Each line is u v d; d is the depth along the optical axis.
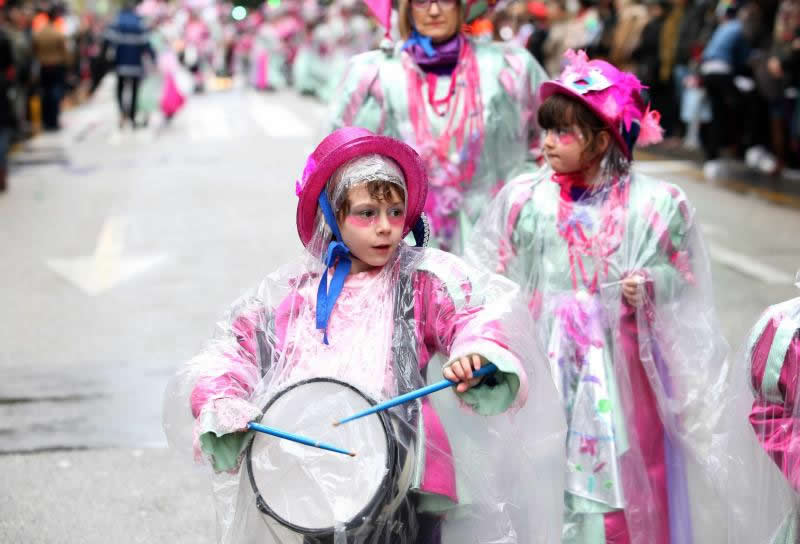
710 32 16.03
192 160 17.53
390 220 3.14
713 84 14.71
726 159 15.98
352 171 3.09
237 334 3.25
